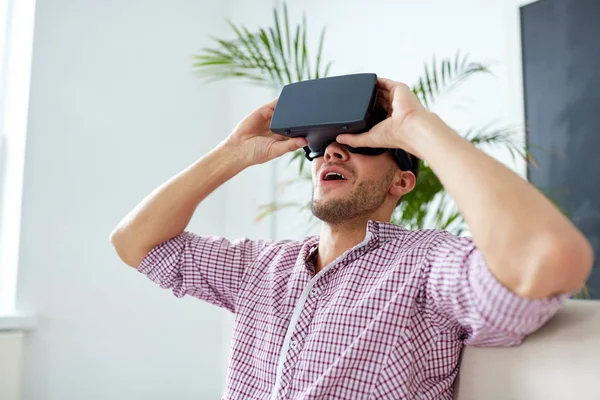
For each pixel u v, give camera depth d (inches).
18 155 88.4
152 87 104.0
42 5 91.7
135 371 96.9
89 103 95.7
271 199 103.9
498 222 30.5
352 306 40.2
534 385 33.9
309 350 40.1
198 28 111.7
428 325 39.1
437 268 37.2
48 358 87.4
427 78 74.4
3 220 88.6
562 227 29.2
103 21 98.8
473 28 79.2
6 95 91.4
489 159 33.3
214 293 50.8
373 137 40.3
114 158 97.7
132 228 50.3
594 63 66.3
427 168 67.1
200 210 109.3
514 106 73.4
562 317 35.3
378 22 92.7
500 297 31.0
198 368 104.7
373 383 37.8
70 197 92.0
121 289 96.2
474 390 37.6
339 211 44.0
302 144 45.3
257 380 43.6
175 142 106.1
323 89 42.3
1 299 86.4
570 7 69.1
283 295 45.1
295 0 108.1
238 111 112.4
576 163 67.0
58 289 89.4
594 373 31.6
